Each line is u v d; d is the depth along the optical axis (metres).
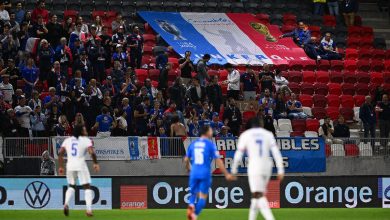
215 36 126.50
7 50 101.81
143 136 91.94
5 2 110.38
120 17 113.38
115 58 106.44
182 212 72.81
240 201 77.88
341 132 99.62
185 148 90.12
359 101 115.69
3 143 86.44
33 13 112.94
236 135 97.31
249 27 130.75
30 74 97.69
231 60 120.62
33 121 90.50
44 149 87.25
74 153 62.12
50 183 75.50
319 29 133.38
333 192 79.44
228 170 92.00
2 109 89.69
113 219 65.94
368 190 80.19
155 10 131.25
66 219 65.88
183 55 119.50
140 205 76.62
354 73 121.50
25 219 66.06
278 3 140.62
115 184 76.19
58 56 101.31
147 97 94.25
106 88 98.06
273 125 96.88
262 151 48.47
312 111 110.56
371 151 95.06
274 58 123.38
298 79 118.62
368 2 146.38
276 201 78.62
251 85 107.19
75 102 92.94
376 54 129.00
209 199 77.44
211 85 100.25
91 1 128.62
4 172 86.38
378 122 105.88
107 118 91.81
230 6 135.25
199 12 132.88
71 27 107.75
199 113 97.12
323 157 94.31
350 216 70.75
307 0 141.88
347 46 132.50
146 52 119.38
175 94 97.50
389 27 141.75
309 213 73.38
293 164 93.62
